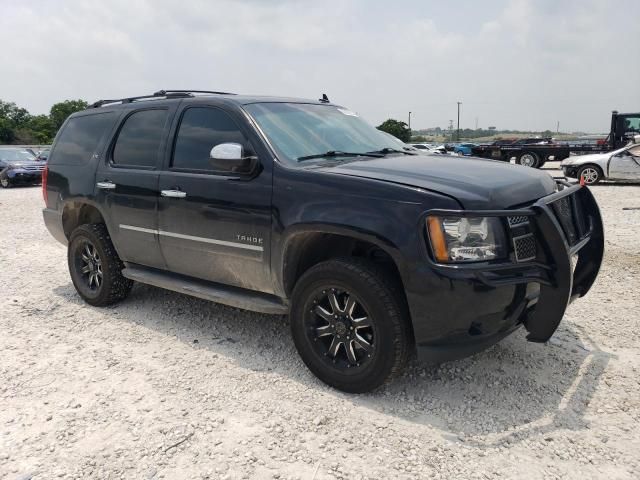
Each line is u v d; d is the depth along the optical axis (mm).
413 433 2934
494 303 2922
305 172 3428
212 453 2789
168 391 3443
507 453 2748
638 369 3592
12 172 19000
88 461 2742
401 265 2986
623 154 15773
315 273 3340
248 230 3680
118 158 4734
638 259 6387
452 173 3330
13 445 2893
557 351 3873
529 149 23250
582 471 2600
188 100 4301
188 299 5242
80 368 3795
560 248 2930
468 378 3516
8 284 5980
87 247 5133
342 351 3432
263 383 3529
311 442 2871
